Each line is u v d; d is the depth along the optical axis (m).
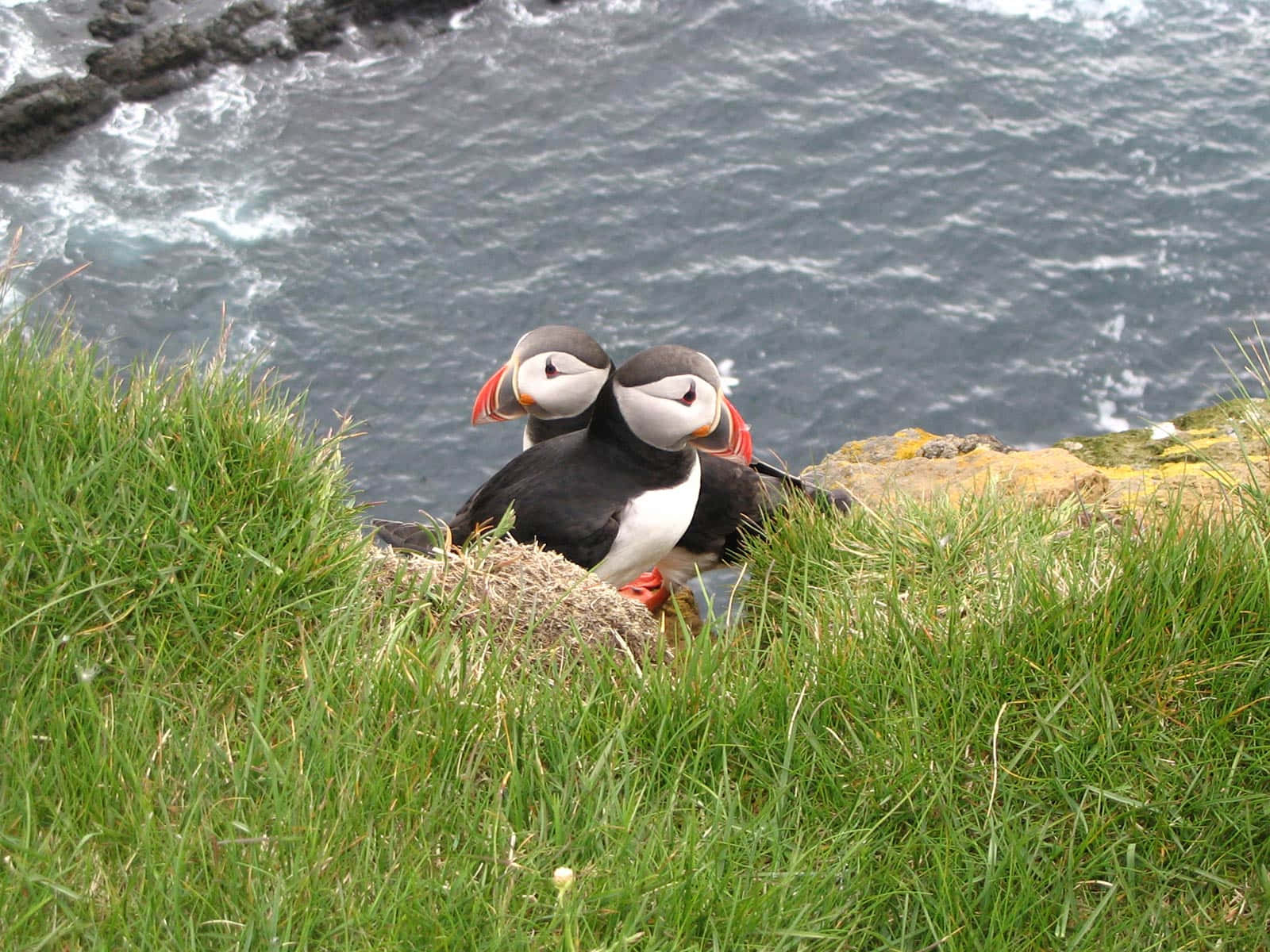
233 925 3.63
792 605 5.82
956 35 34.03
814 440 23.69
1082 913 4.21
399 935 3.68
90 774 3.96
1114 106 31.52
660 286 27.27
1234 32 33.91
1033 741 4.59
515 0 34.94
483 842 4.00
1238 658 4.76
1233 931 4.20
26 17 32.69
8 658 4.31
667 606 8.27
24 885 3.64
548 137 31.45
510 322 26.61
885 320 26.09
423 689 4.44
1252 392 24.03
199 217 29.17
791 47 33.84
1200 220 28.28
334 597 4.93
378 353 25.91
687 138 31.23
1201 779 4.53
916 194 29.20
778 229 28.50
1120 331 25.64
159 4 33.12
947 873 4.20
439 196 29.81
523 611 5.38
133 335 26.19
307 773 4.09
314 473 5.29
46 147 30.92
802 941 3.93
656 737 4.55
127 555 4.70
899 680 4.80
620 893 3.85
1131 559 5.07
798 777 4.50
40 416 5.02
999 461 8.37
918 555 6.18
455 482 22.73
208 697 4.43
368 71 33.22
